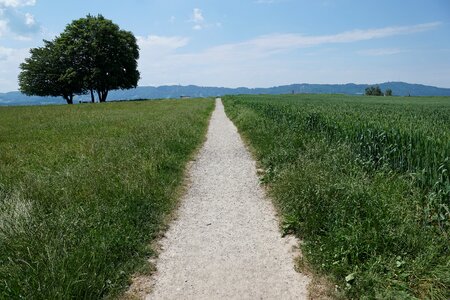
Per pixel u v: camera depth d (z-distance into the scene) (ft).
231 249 16.24
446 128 30.37
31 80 208.85
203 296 12.76
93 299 12.10
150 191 22.13
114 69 199.11
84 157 29.86
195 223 19.31
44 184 21.66
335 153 26.48
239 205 22.11
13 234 14.70
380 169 23.71
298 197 19.71
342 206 16.87
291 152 29.96
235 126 64.64
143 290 13.11
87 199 19.67
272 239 17.24
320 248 15.01
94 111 100.17
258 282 13.56
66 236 14.84
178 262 15.11
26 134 50.55
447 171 18.16
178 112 85.40
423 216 16.48
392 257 13.62
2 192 20.76
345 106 86.07
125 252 15.10
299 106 77.51
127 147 33.76
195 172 30.55
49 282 11.72
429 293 11.89
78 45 195.00
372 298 11.98
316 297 12.59
